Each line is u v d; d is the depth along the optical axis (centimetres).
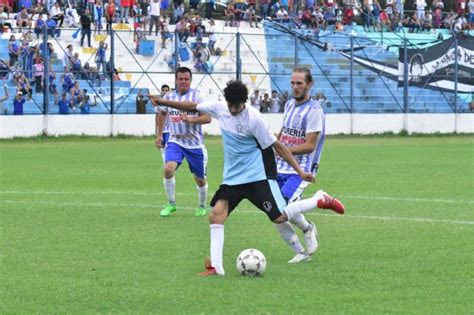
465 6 10356
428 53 8512
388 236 2161
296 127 1952
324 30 9038
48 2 8344
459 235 2178
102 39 7969
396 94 8456
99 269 1705
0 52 7512
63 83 7144
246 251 1655
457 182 3628
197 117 2422
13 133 6875
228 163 1703
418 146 6488
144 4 8538
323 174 4031
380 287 1549
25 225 2328
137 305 1405
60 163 4669
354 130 8094
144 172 4131
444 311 1378
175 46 7619
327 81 8300
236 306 1400
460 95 8700
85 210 2680
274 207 1697
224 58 8231
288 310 1376
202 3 9094
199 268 1720
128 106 7475
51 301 1430
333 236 2161
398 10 10044
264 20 8988
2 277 1620
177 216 2558
